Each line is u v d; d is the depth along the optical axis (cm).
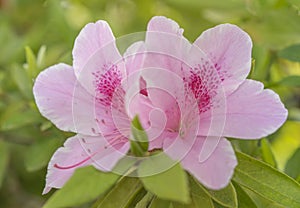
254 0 50
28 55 48
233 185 38
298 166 43
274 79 51
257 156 43
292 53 44
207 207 37
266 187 38
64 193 35
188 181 37
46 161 48
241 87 37
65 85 38
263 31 50
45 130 47
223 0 52
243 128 36
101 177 35
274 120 36
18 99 52
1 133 51
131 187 38
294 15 49
